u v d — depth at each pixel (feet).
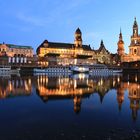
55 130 124.47
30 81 453.99
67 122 140.67
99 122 140.56
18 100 222.07
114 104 203.21
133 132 120.78
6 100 221.87
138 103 208.23
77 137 113.60
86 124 136.15
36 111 171.53
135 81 497.46
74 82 448.24
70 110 175.42
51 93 275.59
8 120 145.07
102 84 411.13
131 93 283.38
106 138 112.06
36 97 242.37
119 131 122.42
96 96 255.09
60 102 212.23
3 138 112.16
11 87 333.62
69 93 277.85
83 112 169.27
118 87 358.23
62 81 469.98
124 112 169.07
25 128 128.16
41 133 119.55
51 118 150.30
